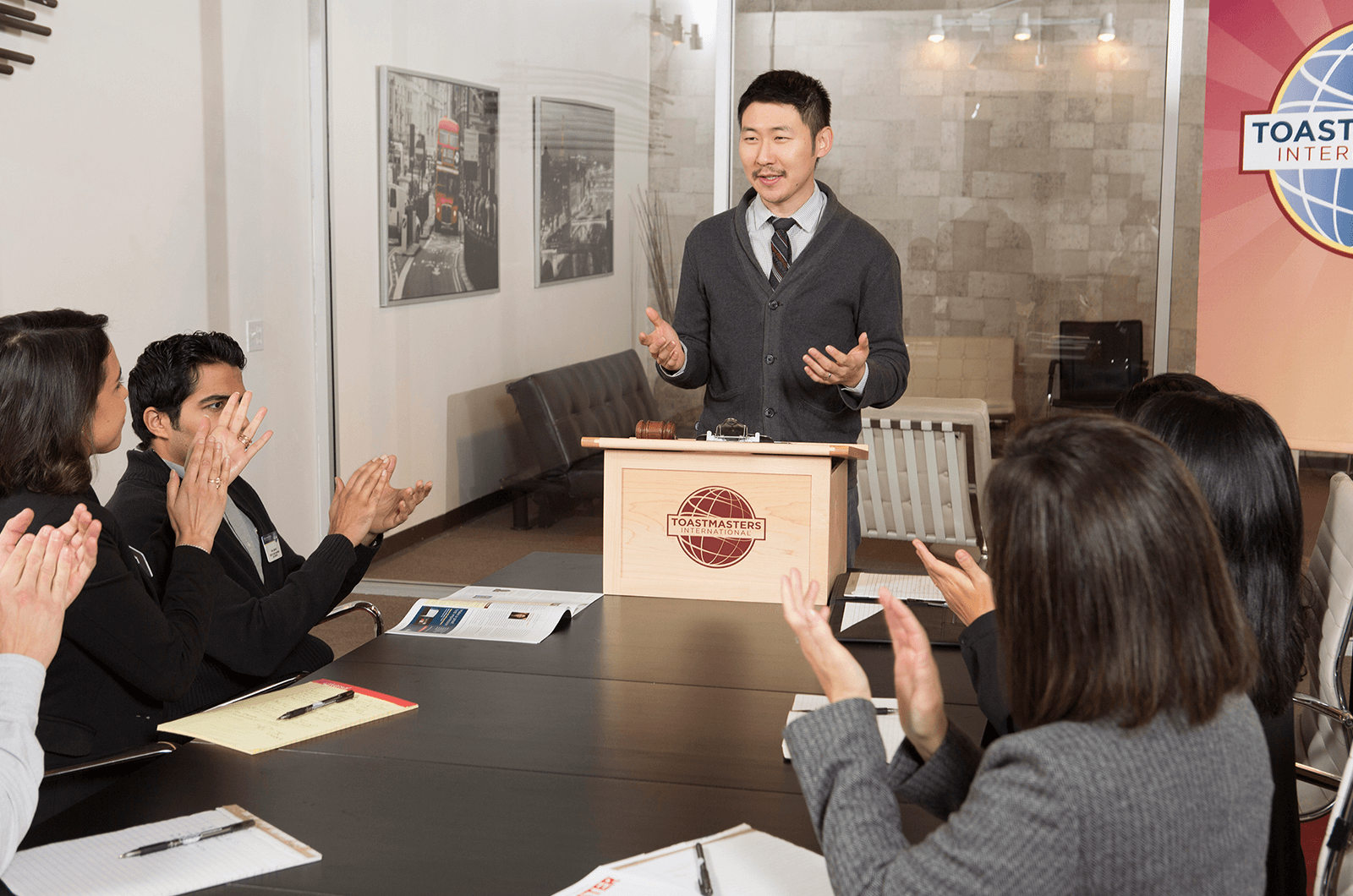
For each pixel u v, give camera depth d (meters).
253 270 4.46
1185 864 0.89
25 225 3.40
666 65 4.50
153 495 2.20
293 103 4.67
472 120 4.65
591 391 4.69
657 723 1.67
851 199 4.42
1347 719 1.97
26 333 1.73
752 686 1.83
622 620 2.21
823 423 2.82
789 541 2.31
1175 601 0.92
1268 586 1.49
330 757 1.54
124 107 3.78
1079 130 4.23
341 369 4.87
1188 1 4.09
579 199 4.62
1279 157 4.09
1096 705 0.92
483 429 4.80
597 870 1.22
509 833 1.32
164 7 3.94
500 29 4.59
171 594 1.93
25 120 3.38
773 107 2.70
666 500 2.36
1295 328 4.15
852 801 1.00
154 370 2.26
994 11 4.23
